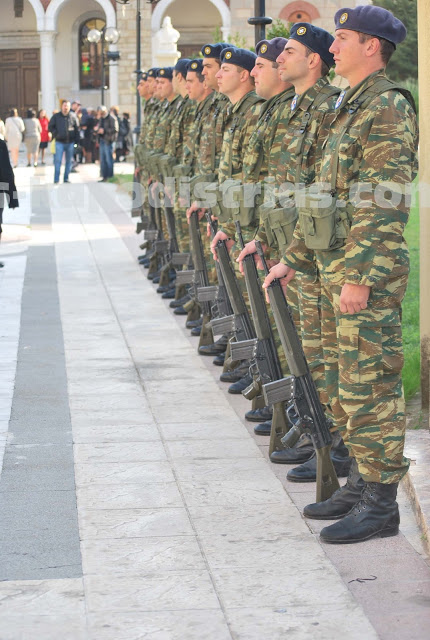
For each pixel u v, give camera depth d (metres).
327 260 5.12
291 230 5.88
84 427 7.09
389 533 5.11
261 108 7.12
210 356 9.29
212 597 4.43
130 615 4.27
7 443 6.72
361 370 5.01
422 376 6.99
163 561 4.81
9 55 51.66
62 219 20.70
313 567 4.74
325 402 5.82
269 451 6.36
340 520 5.13
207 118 8.88
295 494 5.73
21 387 8.19
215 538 5.09
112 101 47.34
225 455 6.45
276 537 5.11
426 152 6.79
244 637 4.08
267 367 6.47
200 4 48.88
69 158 27.22
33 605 4.37
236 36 18.86
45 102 48.72
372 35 4.97
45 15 48.25
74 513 5.45
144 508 5.52
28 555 4.90
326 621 4.21
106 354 9.38
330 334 5.34
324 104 5.97
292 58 6.02
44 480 5.98
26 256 15.69
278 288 5.50
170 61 21.72
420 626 4.16
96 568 4.73
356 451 5.11
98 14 50.66
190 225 9.22
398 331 5.09
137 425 7.14
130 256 15.66
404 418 5.11
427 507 5.20
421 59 6.76
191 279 9.72
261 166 7.25
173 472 6.12
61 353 9.42
